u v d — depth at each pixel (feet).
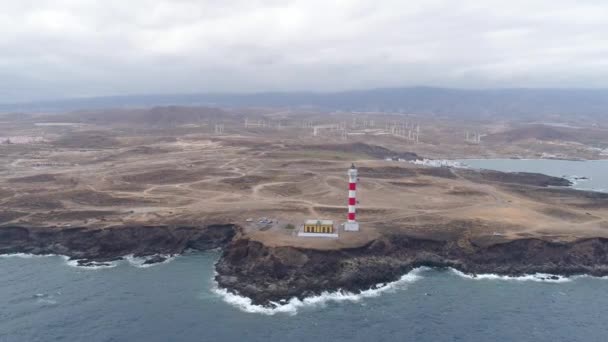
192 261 443.73
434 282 401.08
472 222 489.26
